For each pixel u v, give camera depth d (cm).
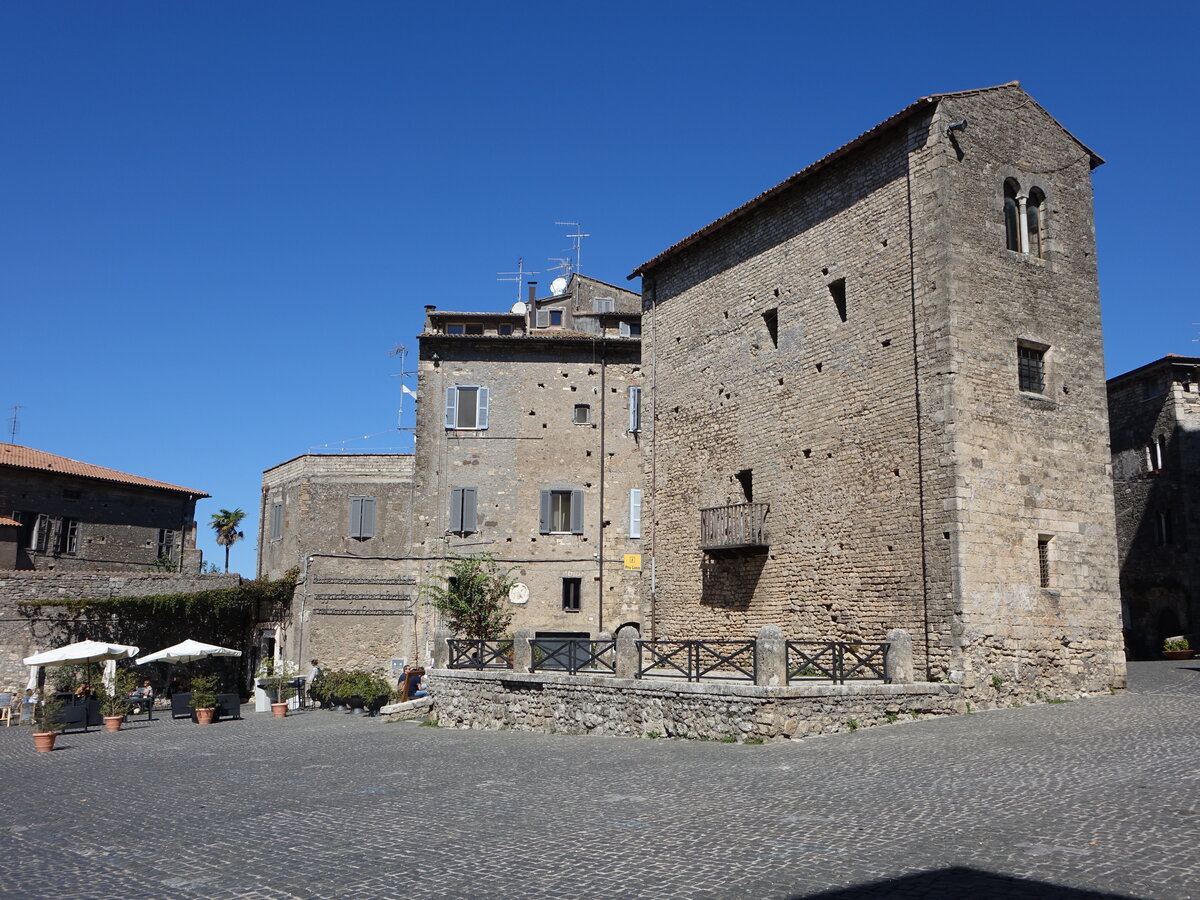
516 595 3841
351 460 4175
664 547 3111
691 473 3041
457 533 3916
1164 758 1409
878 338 2400
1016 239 2397
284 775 1709
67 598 3772
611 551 3906
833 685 1852
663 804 1267
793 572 2603
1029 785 1262
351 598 3981
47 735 2325
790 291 2719
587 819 1199
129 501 5325
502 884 930
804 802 1227
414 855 1054
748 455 2814
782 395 2709
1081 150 2539
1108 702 2127
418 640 3881
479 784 1502
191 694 3300
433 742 2125
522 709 2302
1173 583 4175
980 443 2195
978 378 2222
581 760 1697
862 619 2366
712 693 1847
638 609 3862
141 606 3872
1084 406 2400
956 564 2117
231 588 4025
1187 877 859
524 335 4081
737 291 2930
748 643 1844
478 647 2598
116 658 3644
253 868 1027
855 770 1424
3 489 4781
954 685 2039
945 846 989
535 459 3956
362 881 959
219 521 6147
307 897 915
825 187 2625
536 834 1130
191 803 1445
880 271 2416
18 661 3622
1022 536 2223
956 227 2256
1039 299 2367
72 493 5066
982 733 1720
